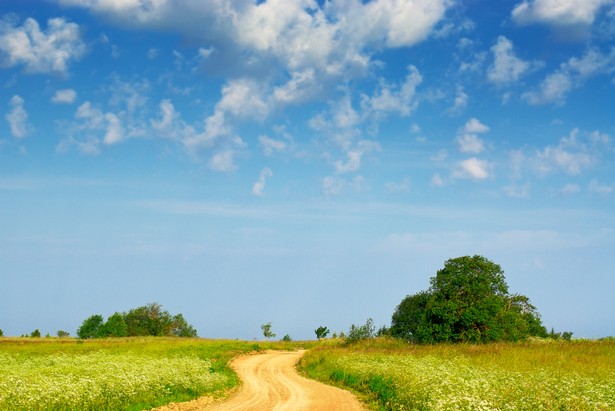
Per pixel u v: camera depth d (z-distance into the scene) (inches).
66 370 1039.6
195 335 5201.8
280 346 2984.7
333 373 1547.7
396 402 915.4
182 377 1098.7
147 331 4943.4
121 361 1353.3
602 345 1902.1
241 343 2977.4
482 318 2294.5
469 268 2422.5
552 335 3142.2
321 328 4158.5
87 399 775.7
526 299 3186.5
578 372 1210.6
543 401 722.2
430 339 2377.0
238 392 1208.8
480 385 903.7
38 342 2775.6
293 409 927.7
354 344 2469.2
